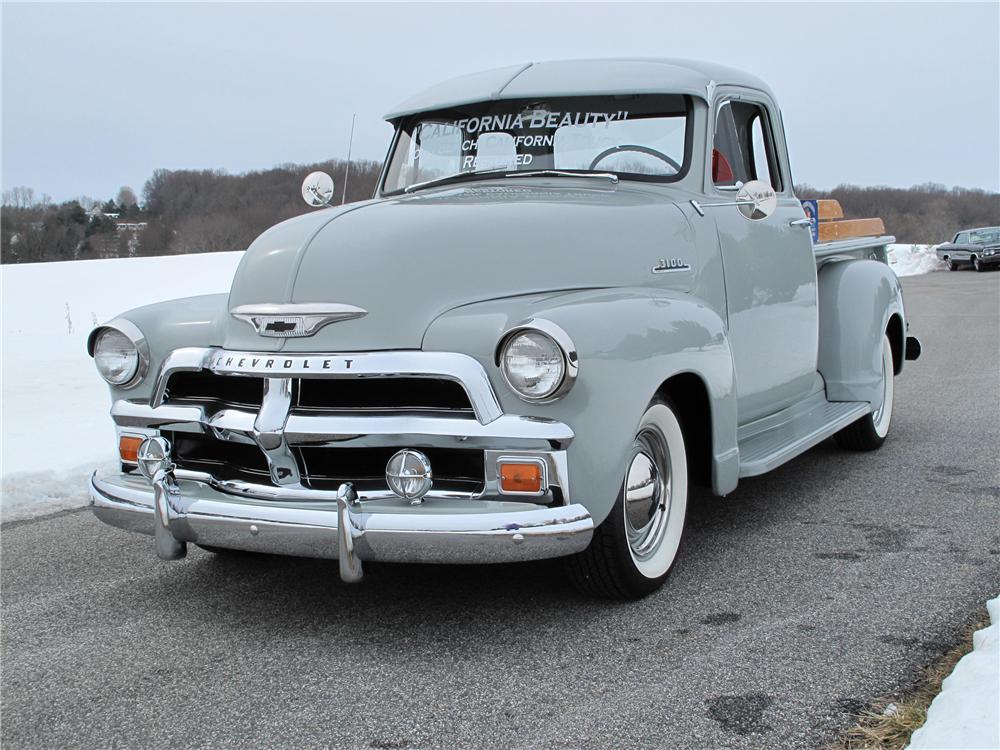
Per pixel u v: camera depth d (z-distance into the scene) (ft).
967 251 103.50
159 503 10.21
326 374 9.56
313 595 11.45
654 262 11.48
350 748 7.75
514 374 9.12
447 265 10.05
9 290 68.90
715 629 9.89
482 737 7.82
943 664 8.74
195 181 140.46
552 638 9.82
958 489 15.39
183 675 9.29
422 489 9.25
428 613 10.66
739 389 13.33
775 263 14.38
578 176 12.75
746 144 14.62
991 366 30.32
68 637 10.36
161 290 69.51
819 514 14.20
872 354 17.33
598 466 9.50
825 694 8.30
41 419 22.93
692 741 7.59
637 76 13.19
